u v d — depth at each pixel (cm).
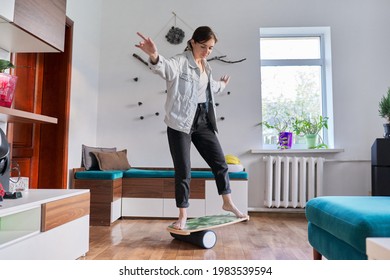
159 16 379
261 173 359
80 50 325
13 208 118
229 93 367
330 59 369
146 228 266
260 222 301
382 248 64
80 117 326
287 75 388
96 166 319
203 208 305
